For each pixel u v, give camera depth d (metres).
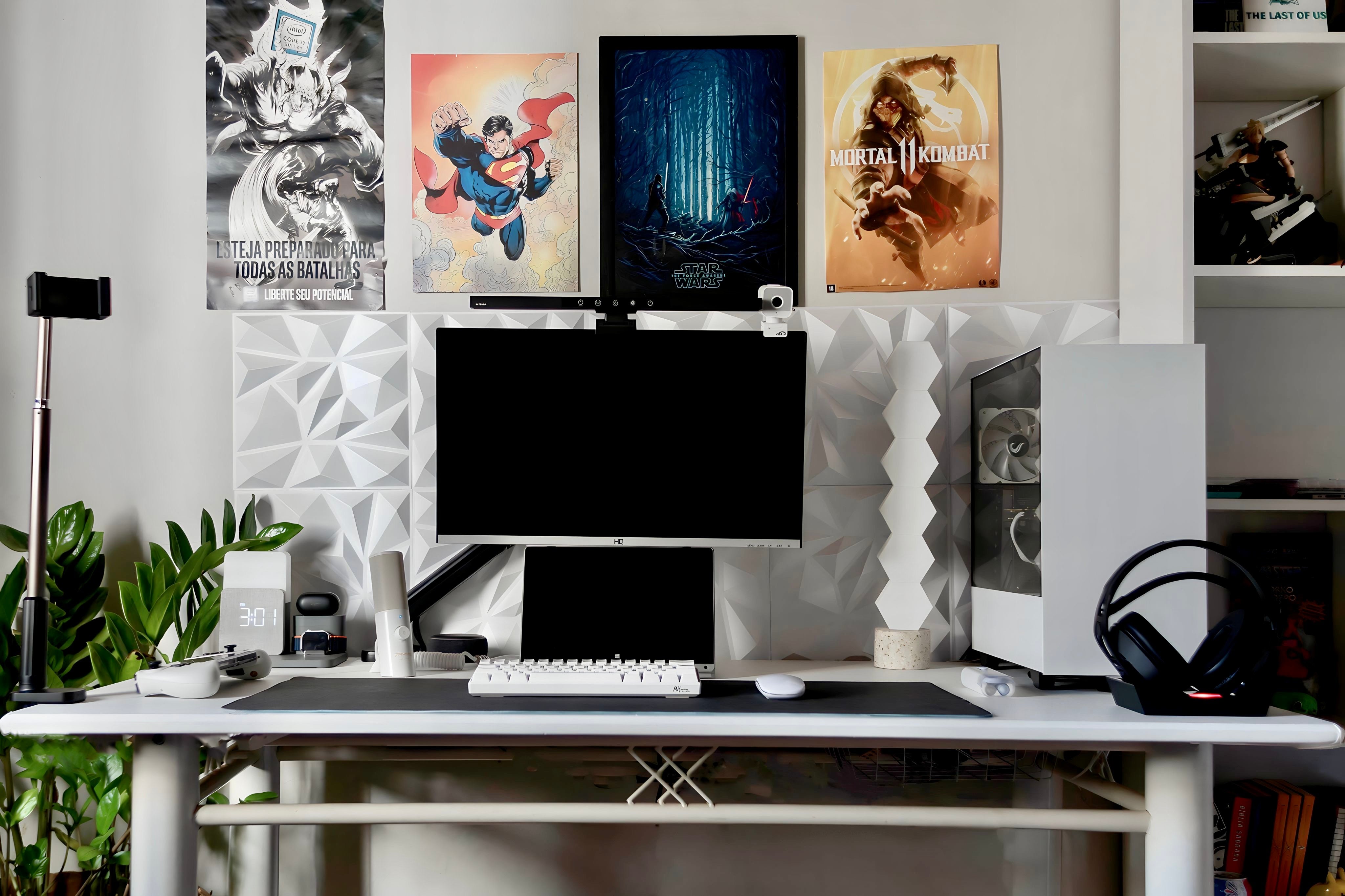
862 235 1.65
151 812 1.07
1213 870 1.08
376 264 1.65
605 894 1.59
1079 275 1.63
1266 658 1.06
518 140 1.65
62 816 1.57
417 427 1.63
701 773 1.56
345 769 1.59
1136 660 1.08
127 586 1.47
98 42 1.65
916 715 1.05
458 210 1.65
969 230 1.64
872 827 1.59
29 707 1.10
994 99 1.64
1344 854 1.47
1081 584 1.21
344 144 1.65
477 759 1.44
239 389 1.62
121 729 1.04
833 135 1.65
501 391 1.39
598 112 1.65
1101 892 1.54
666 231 1.64
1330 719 1.56
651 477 1.39
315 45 1.65
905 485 1.48
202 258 1.64
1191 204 1.38
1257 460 1.65
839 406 1.62
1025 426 1.29
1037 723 1.03
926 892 1.58
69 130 1.64
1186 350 1.22
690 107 1.64
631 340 1.39
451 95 1.65
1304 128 1.64
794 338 1.39
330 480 1.63
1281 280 1.44
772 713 1.06
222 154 1.65
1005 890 1.58
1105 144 1.63
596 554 1.40
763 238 1.64
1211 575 1.11
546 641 1.37
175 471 1.62
